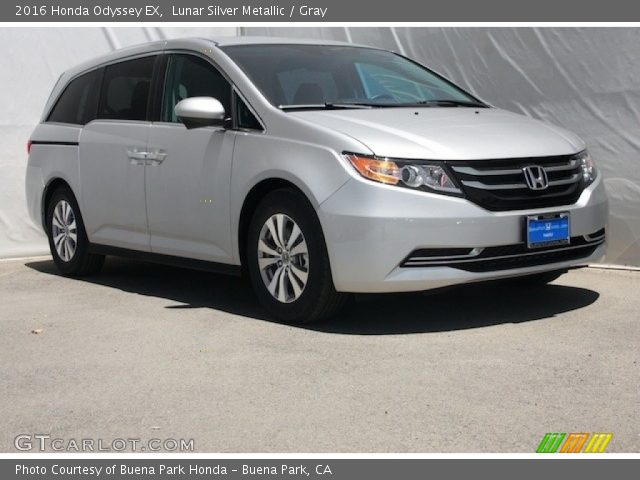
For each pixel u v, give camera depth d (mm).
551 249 5086
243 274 5594
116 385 4246
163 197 6008
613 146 6688
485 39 7320
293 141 5141
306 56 5965
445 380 4133
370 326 5164
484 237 4824
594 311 5406
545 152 5125
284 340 4918
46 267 7793
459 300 5789
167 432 3633
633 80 6555
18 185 8258
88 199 6734
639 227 6621
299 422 3678
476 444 3404
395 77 6094
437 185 4793
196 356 4672
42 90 8328
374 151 4816
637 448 3328
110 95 6707
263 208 5293
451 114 5504
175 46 6219
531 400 3842
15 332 5363
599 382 4055
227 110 5629
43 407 3982
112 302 6152
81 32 8500
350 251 4820
